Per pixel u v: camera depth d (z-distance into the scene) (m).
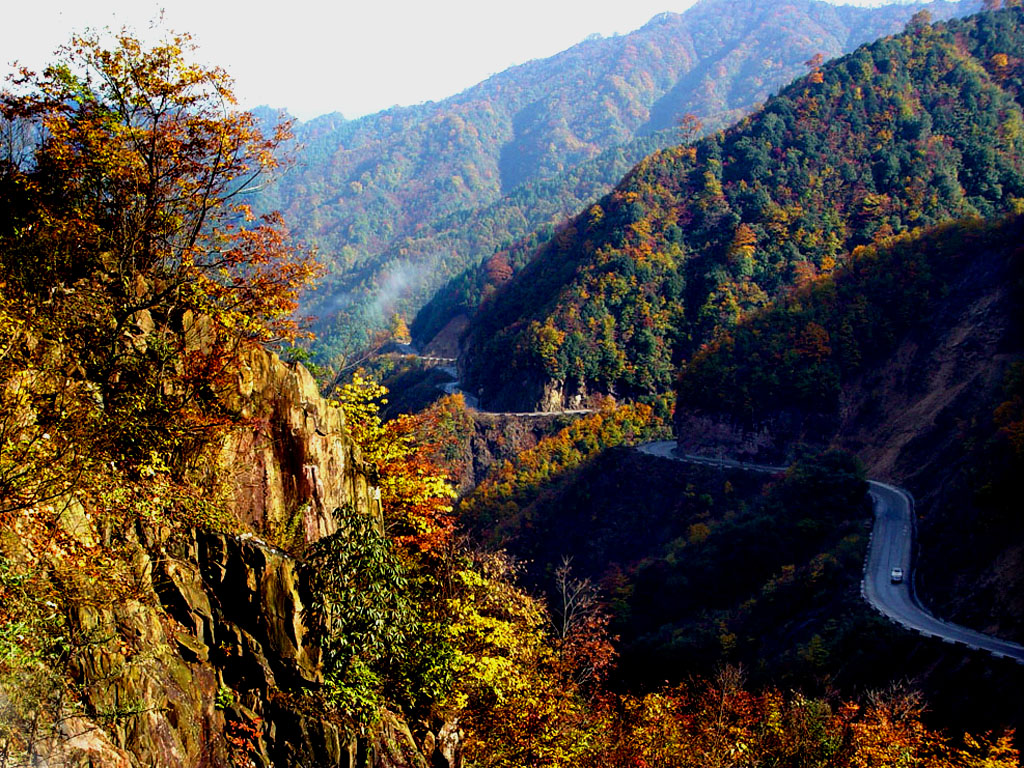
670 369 129.62
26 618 7.98
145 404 11.41
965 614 41.69
